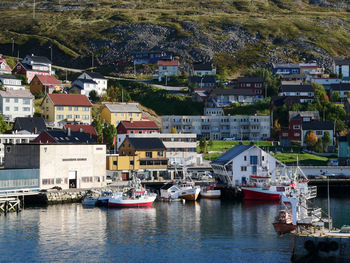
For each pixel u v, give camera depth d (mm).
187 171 174250
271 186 141000
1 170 127125
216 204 134500
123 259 80125
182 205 132750
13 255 82188
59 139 150625
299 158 198000
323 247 74062
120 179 164375
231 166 151000
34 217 111812
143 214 117562
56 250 85000
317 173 175750
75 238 93000
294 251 75562
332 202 138625
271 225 104188
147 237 94000
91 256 81812
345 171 176500
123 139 188500
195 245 88125
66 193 133750
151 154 169875
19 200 120250
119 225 104188
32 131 185375
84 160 145750
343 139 190875
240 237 93875
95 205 130375
